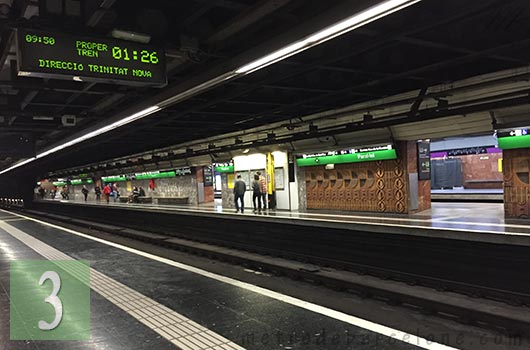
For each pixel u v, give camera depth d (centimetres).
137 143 2081
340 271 772
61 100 994
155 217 1619
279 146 1878
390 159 1515
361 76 945
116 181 3953
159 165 3025
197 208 2323
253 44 623
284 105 1134
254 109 1276
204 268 887
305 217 1514
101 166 3441
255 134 1819
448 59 777
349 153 1611
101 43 515
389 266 705
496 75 954
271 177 1945
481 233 922
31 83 741
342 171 1698
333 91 1002
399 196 1506
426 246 644
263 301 594
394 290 621
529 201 1154
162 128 1525
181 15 579
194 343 446
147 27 554
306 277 720
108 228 1747
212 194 2819
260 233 1051
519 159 1167
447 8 527
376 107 1155
